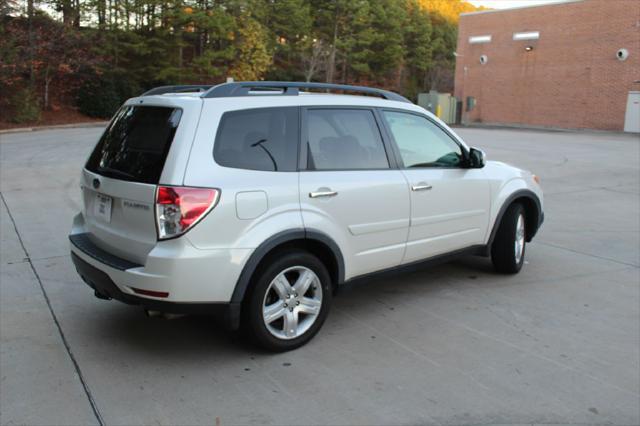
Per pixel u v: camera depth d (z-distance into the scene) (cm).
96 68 3038
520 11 3644
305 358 402
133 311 486
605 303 516
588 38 3297
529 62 3634
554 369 387
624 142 2350
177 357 401
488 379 372
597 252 690
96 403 340
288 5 4188
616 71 3184
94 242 425
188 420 323
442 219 502
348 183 427
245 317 391
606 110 3253
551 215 914
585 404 343
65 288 539
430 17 6650
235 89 395
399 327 457
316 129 425
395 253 470
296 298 410
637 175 1366
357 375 377
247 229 374
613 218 892
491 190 550
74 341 425
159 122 388
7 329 445
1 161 1491
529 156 1758
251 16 3928
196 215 354
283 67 4594
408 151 485
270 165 394
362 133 454
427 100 3959
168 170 359
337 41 4391
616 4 3142
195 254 356
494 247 586
